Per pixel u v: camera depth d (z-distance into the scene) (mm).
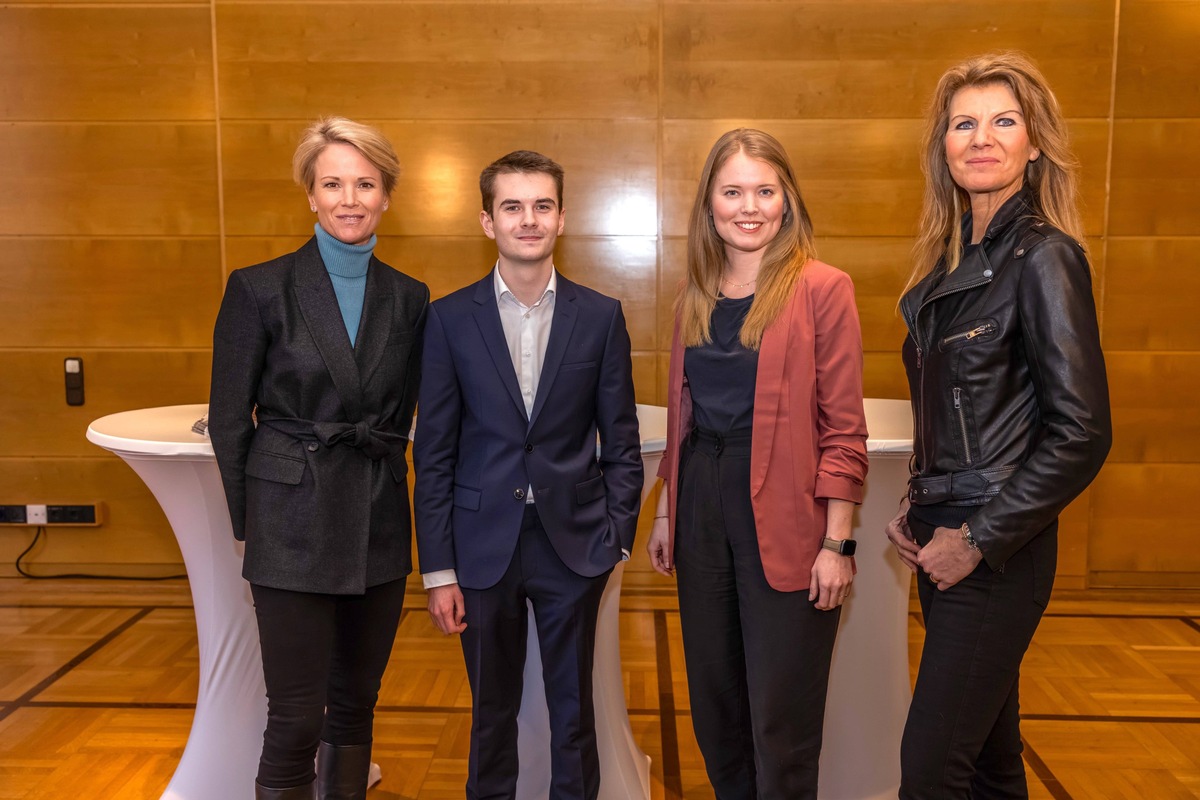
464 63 3760
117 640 3395
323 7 3738
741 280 1804
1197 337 3795
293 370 1750
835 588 1685
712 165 1776
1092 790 2379
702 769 2500
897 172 3750
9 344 3918
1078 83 3693
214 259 3873
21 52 3785
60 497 3971
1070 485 1361
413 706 2869
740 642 1854
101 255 3877
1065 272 1404
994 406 1475
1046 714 2816
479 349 1816
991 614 1464
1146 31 3664
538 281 1838
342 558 1764
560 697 1874
